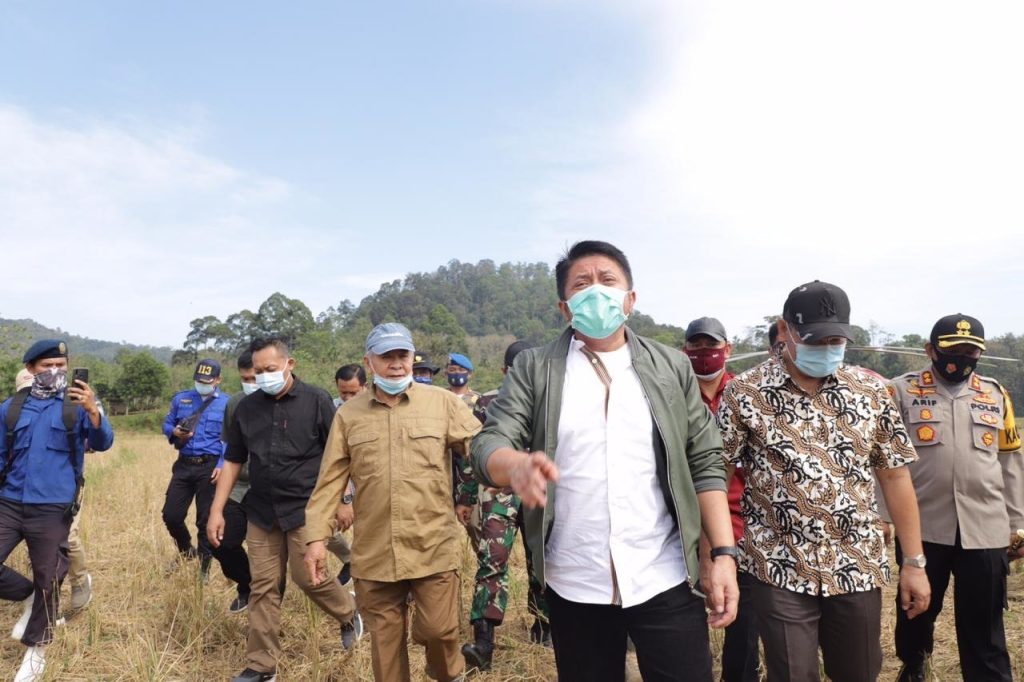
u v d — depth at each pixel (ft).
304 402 13.98
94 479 38.32
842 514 8.23
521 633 15.78
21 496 13.94
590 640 7.68
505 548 14.33
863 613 8.20
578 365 7.93
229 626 16.14
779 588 8.37
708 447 7.96
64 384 14.75
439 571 11.16
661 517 7.70
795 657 8.24
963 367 11.57
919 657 12.04
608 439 7.61
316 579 11.39
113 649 14.96
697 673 7.46
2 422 14.07
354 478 11.44
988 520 11.29
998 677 11.18
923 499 11.76
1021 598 16.93
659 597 7.45
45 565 13.92
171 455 67.67
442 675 11.70
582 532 7.58
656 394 7.68
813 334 7.94
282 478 13.44
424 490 11.14
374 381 11.52
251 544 13.61
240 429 14.30
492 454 6.91
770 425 8.54
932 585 11.74
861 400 8.51
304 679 13.50
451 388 21.12
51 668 13.67
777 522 8.48
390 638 11.12
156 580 19.33
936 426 11.63
